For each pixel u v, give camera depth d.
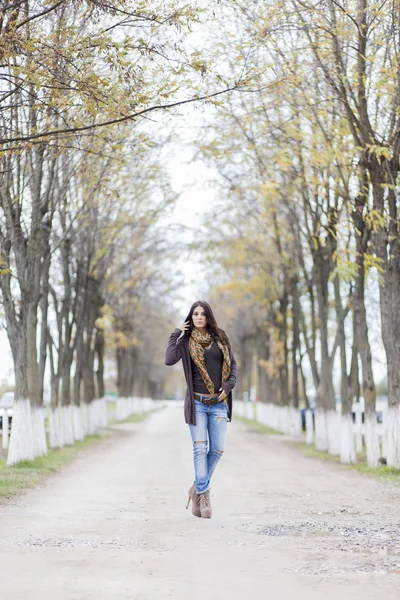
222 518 12.32
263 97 23.25
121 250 46.78
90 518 12.23
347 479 20.23
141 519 12.11
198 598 7.08
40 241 24.30
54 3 14.34
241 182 34.22
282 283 47.28
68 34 14.28
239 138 25.52
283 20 18.97
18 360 23.17
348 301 33.69
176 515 12.64
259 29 18.80
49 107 14.59
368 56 20.78
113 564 8.55
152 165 27.80
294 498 15.56
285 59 20.09
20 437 22.95
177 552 9.28
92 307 44.88
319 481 19.62
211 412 11.48
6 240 22.80
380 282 21.72
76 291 37.12
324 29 19.28
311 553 9.30
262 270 47.28
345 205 25.20
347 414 26.78
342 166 23.08
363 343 24.92
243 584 7.66
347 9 19.19
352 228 24.11
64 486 17.86
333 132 23.28
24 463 22.50
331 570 8.35
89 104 13.97
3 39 13.41
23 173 22.75
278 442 40.12
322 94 22.33
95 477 20.17
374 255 23.17
